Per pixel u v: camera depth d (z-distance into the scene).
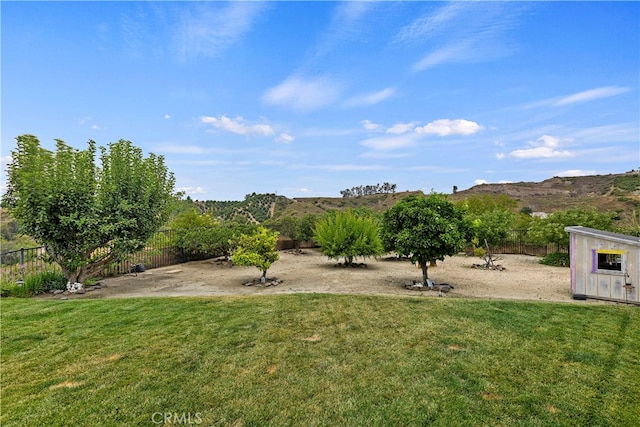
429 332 4.86
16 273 8.98
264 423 2.71
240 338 4.62
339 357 3.98
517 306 6.37
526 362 3.84
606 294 7.50
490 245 15.54
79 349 4.24
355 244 13.73
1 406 2.94
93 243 9.18
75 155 8.89
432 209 8.95
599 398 3.09
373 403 3.00
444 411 2.87
